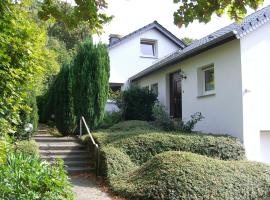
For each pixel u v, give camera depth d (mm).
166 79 16484
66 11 4867
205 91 13453
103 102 14266
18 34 4148
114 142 10656
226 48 11836
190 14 4902
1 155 3818
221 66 12094
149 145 10391
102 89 14242
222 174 8070
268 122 11227
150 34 21531
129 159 9984
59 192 4066
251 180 8148
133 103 17000
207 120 12852
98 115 14156
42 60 4777
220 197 7531
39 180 3979
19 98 4211
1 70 3756
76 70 14266
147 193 7484
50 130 15516
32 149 9680
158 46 21609
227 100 11742
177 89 15961
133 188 7879
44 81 19188
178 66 15188
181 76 14617
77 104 14102
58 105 14477
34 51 4402
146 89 17453
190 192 7449
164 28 21562
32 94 11930
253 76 11164
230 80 11602
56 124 14531
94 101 14109
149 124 13883
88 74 14094
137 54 21031
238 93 11172
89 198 7844
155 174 8055
